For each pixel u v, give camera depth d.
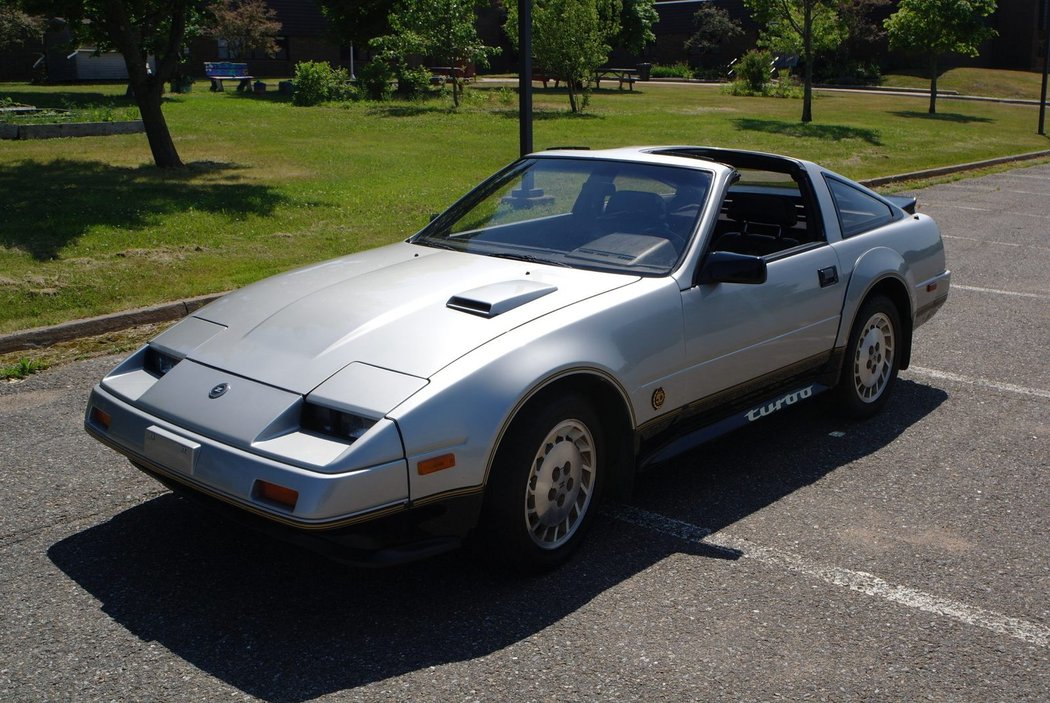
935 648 3.40
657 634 3.45
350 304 4.00
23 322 7.23
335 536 3.28
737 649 3.37
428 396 3.39
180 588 3.74
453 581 3.81
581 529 4.00
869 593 3.76
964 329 7.82
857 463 5.08
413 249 4.80
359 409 3.35
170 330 4.20
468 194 5.25
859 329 5.43
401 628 3.47
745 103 35.16
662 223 4.57
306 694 3.08
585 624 3.51
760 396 4.89
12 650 3.31
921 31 34.41
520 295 3.94
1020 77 52.88
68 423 5.53
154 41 15.62
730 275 4.32
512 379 3.55
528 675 3.19
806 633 3.47
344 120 24.16
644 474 4.91
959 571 3.95
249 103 29.09
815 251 5.13
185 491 3.67
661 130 23.92
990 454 5.22
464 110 27.84
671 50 58.91
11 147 17.03
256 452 3.35
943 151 23.66
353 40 36.50
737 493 4.68
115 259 9.16
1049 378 6.57
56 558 3.97
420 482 3.35
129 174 14.12
